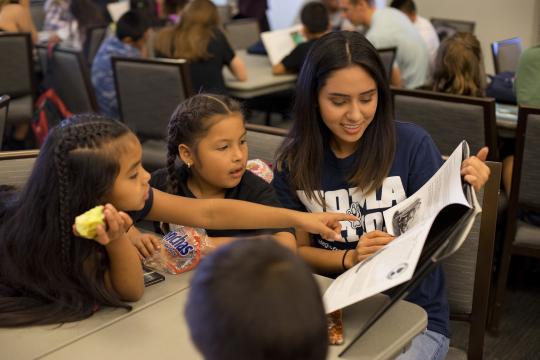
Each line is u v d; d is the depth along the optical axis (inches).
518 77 108.5
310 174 59.8
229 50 142.8
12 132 144.9
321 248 60.6
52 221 43.5
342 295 42.0
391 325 43.2
